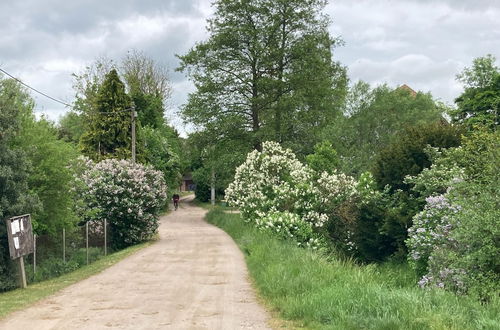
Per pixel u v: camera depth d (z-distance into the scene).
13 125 14.48
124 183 25.97
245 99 41.62
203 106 41.00
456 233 12.02
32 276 14.63
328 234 23.81
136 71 66.00
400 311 7.45
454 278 11.90
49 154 17.88
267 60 39.38
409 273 17.98
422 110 44.59
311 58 40.09
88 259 19.03
